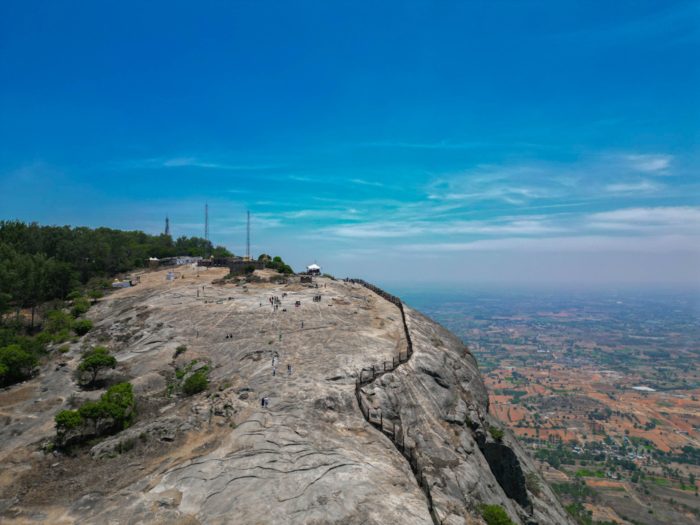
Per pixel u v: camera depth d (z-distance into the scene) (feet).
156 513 92.68
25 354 193.77
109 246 610.65
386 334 232.94
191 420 142.00
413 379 171.83
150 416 159.43
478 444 164.76
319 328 246.68
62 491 106.73
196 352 219.61
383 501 97.81
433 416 158.40
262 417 135.74
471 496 124.06
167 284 407.03
